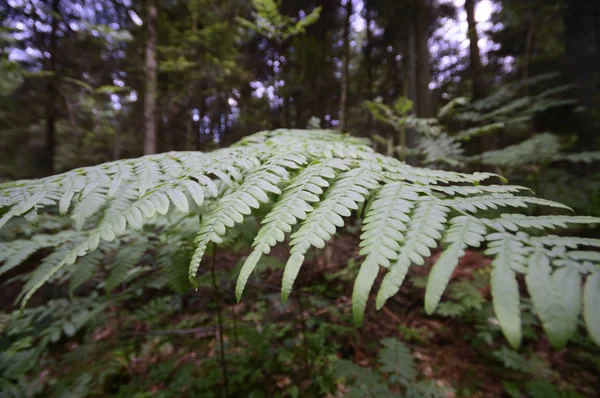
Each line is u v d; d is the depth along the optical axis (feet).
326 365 8.25
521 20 21.29
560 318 1.44
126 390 7.41
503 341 8.94
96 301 7.34
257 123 30.27
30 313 6.61
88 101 20.54
